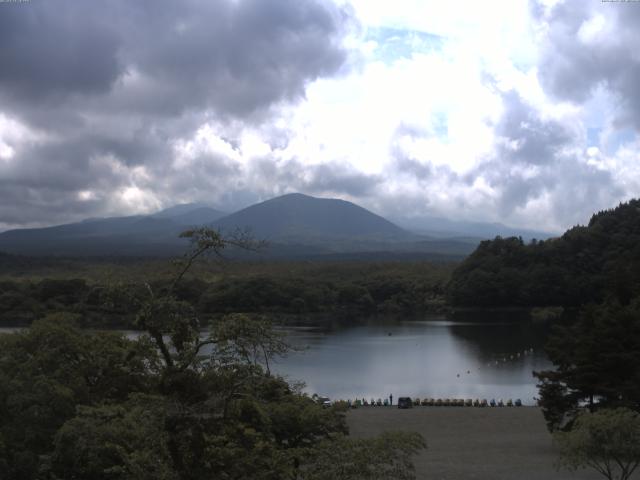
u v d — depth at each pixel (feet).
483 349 482.69
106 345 139.03
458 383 350.64
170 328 74.13
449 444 185.57
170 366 74.08
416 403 278.26
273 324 84.17
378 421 225.15
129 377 109.29
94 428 97.55
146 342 76.69
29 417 116.78
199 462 71.72
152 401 72.79
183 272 76.02
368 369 393.50
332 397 309.01
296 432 117.91
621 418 119.55
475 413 241.35
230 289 610.65
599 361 177.17
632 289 288.10
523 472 150.51
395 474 80.53
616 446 118.32
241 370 73.00
